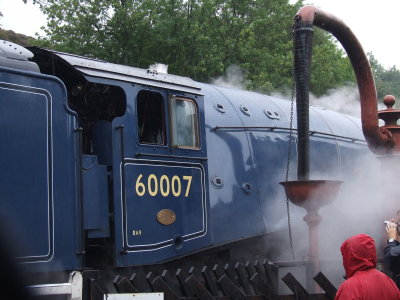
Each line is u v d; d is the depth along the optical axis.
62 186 5.53
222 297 6.49
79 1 22.17
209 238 6.87
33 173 5.32
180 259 6.87
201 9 21.11
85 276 5.67
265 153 8.46
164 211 6.41
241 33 21.59
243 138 8.24
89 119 6.71
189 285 6.25
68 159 5.61
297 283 6.84
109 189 6.17
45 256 5.30
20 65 5.55
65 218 5.50
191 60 20.31
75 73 6.54
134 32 21.05
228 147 7.93
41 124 5.45
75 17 22.08
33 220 5.26
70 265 5.49
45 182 5.40
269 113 9.09
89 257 6.43
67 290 5.34
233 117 8.32
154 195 6.35
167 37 20.20
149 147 6.39
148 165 6.36
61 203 5.49
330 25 7.23
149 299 5.70
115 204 5.98
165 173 6.51
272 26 24.14
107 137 6.43
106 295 5.52
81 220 5.63
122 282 5.81
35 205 5.30
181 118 6.83
